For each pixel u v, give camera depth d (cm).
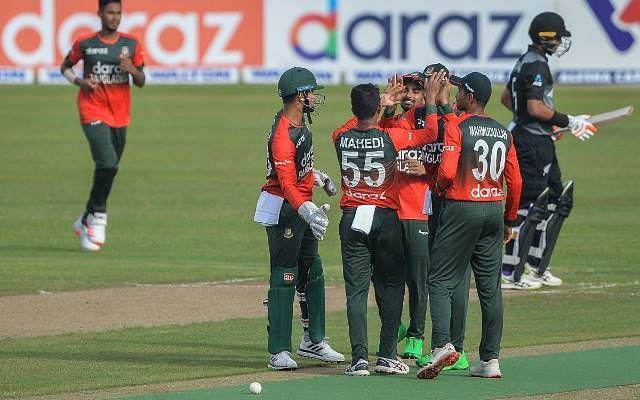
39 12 14400
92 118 6750
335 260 6438
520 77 5716
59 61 14562
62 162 10306
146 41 14375
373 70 14325
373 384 3875
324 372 4081
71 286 5653
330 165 10056
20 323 4869
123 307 5191
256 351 4412
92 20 14388
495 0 14038
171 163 10219
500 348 4391
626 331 4703
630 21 14062
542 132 5684
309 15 14362
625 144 11569
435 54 14188
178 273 6000
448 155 3916
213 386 3844
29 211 8062
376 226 3956
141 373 4041
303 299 4269
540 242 5709
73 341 4556
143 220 7706
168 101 14088
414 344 4316
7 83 14900
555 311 5131
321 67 14400
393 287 4028
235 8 14388
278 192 4116
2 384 3875
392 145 3959
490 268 4000
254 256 6538
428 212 4219
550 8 14062
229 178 9481
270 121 12631
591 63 14162
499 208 3991
